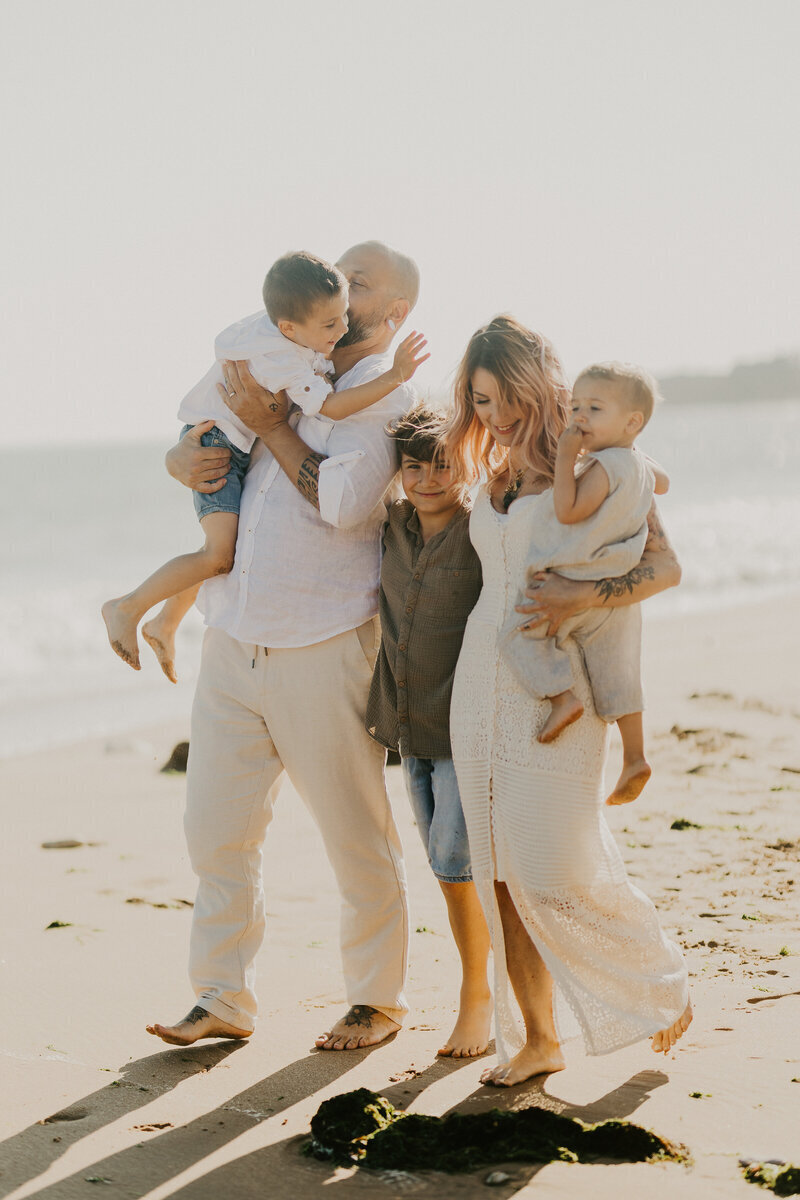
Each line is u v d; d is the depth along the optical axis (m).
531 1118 2.80
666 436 87.75
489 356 3.13
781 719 8.59
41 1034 3.71
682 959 3.16
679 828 5.86
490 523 3.18
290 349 3.48
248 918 3.64
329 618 3.53
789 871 5.06
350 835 3.59
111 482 58.16
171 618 3.94
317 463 3.51
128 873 5.86
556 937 3.02
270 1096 3.16
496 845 3.08
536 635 3.04
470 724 3.14
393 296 3.75
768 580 19.69
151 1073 3.36
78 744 9.55
